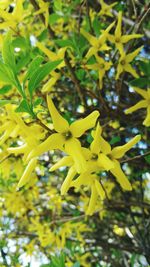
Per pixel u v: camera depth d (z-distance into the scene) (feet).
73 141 4.22
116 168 4.44
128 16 7.80
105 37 6.31
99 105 7.40
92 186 4.62
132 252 8.66
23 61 6.03
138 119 6.96
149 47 9.00
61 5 7.56
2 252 8.38
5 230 10.43
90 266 9.73
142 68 6.78
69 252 9.69
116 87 6.90
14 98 6.08
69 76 6.36
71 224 9.25
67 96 8.11
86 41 6.94
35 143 4.51
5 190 10.12
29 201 10.30
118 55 7.13
